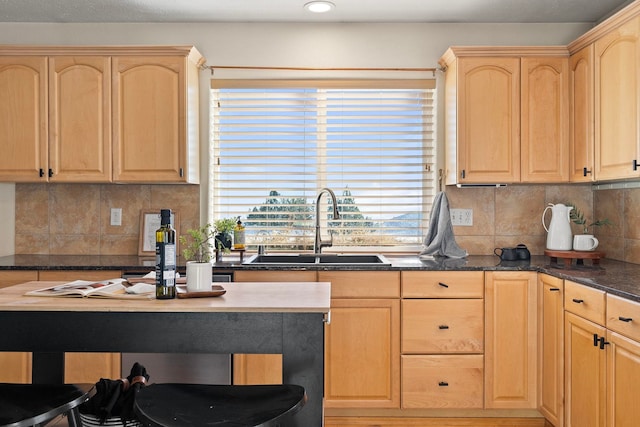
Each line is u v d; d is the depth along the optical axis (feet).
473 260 11.31
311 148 12.53
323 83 12.35
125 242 12.33
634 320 6.93
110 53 11.22
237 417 4.80
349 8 11.48
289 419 5.85
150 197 12.34
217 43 12.37
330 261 11.78
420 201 12.55
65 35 12.31
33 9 11.50
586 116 10.44
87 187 12.34
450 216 12.09
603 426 7.76
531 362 10.29
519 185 12.30
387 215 12.59
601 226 11.87
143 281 7.22
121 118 11.24
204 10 11.58
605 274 9.10
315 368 5.85
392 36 12.38
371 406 10.30
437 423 10.45
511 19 12.13
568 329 9.00
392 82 12.36
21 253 12.39
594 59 10.13
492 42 12.35
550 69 11.21
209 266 6.56
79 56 11.23
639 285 7.83
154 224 12.26
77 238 12.36
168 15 11.87
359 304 10.28
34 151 11.25
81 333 5.95
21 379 10.44
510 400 10.31
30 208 12.38
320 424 5.82
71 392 5.51
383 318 10.29
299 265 10.29
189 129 11.40
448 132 12.01
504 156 11.18
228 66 12.35
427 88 12.38
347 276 10.27
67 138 11.25
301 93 12.51
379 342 10.30
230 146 12.54
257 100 12.46
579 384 8.58
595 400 8.02
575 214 11.87
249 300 6.17
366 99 12.50
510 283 10.30
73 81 11.22
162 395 5.32
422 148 12.50
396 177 12.53
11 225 12.35
